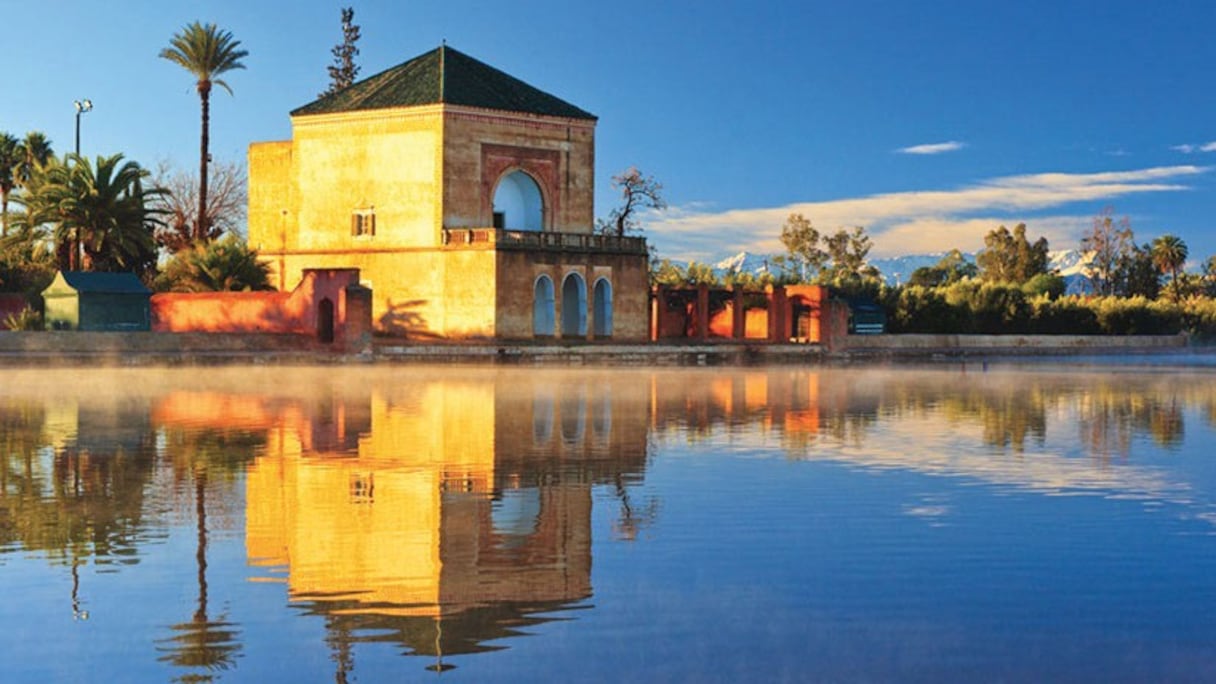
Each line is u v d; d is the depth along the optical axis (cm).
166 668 1093
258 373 5038
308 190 7538
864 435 2823
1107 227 14300
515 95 7675
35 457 2330
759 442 2662
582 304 7506
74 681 1060
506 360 6506
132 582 1372
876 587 1357
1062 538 1608
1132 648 1146
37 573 1409
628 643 1164
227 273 6812
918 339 8869
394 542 1579
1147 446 2647
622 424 3030
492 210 7419
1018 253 15150
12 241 7031
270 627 1210
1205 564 1465
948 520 1734
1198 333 10900
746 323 8488
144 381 4397
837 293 9212
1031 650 1139
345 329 6022
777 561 1475
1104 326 10512
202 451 2427
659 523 1708
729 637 1180
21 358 5144
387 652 1138
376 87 7631
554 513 1778
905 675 1077
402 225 7288
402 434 2753
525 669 1091
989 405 3772
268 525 1683
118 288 6119
